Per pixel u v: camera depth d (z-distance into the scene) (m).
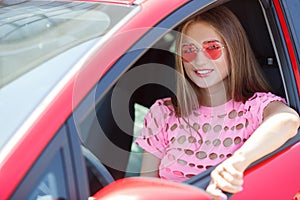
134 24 2.07
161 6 2.15
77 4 2.31
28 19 2.23
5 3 2.47
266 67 2.64
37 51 2.04
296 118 2.34
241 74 2.50
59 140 1.75
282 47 2.50
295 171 2.31
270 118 2.34
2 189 1.66
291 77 2.47
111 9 2.20
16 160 1.69
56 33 2.11
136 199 1.58
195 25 2.40
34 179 1.69
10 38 2.12
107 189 1.67
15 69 1.97
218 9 2.45
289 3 2.54
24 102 1.84
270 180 2.25
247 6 2.64
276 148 2.26
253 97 2.50
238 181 2.11
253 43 2.69
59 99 1.82
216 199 2.09
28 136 1.74
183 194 1.61
